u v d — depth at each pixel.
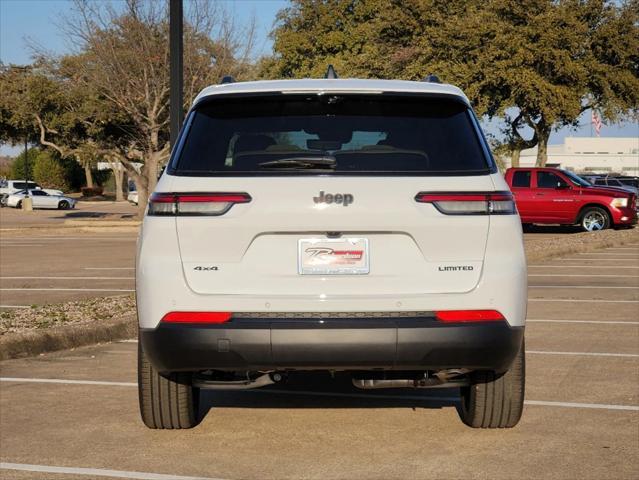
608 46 33.41
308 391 6.76
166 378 5.30
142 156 35.53
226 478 4.77
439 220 4.62
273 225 4.60
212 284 4.65
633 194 25.98
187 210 4.65
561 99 32.03
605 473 4.80
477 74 33.22
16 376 7.37
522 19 33.25
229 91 4.91
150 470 4.92
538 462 4.98
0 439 5.53
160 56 31.88
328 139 4.81
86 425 5.84
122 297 11.52
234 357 4.60
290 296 4.61
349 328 4.55
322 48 52.47
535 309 11.23
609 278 14.77
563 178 26.31
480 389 5.30
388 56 37.31
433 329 4.57
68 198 56.06
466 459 5.05
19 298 12.68
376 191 4.61
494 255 4.68
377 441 5.43
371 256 4.63
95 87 32.38
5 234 30.28
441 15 35.31
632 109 34.38
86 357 8.20
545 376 7.23
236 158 4.75
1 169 99.62
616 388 6.80
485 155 4.81
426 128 4.87
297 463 5.02
